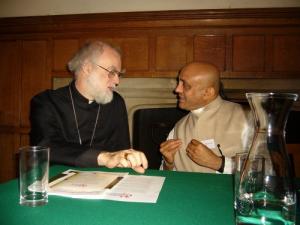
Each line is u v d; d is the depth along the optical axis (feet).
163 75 9.54
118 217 2.23
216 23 9.16
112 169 3.77
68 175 3.30
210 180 3.35
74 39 9.97
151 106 10.06
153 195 2.76
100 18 9.59
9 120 10.58
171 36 9.44
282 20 8.87
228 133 5.81
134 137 10.15
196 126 5.99
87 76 5.59
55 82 10.30
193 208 2.46
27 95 10.42
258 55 9.09
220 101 6.22
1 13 10.58
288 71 9.00
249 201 2.18
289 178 2.18
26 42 10.34
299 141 9.14
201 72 5.91
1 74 10.58
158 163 9.77
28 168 2.53
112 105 6.19
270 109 2.15
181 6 9.57
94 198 2.63
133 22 9.51
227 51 9.21
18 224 2.09
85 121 5.73
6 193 2.74
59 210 2.35
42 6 10.36
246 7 9.26
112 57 5.68
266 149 2.24
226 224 2.15
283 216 2.02
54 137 5.13
